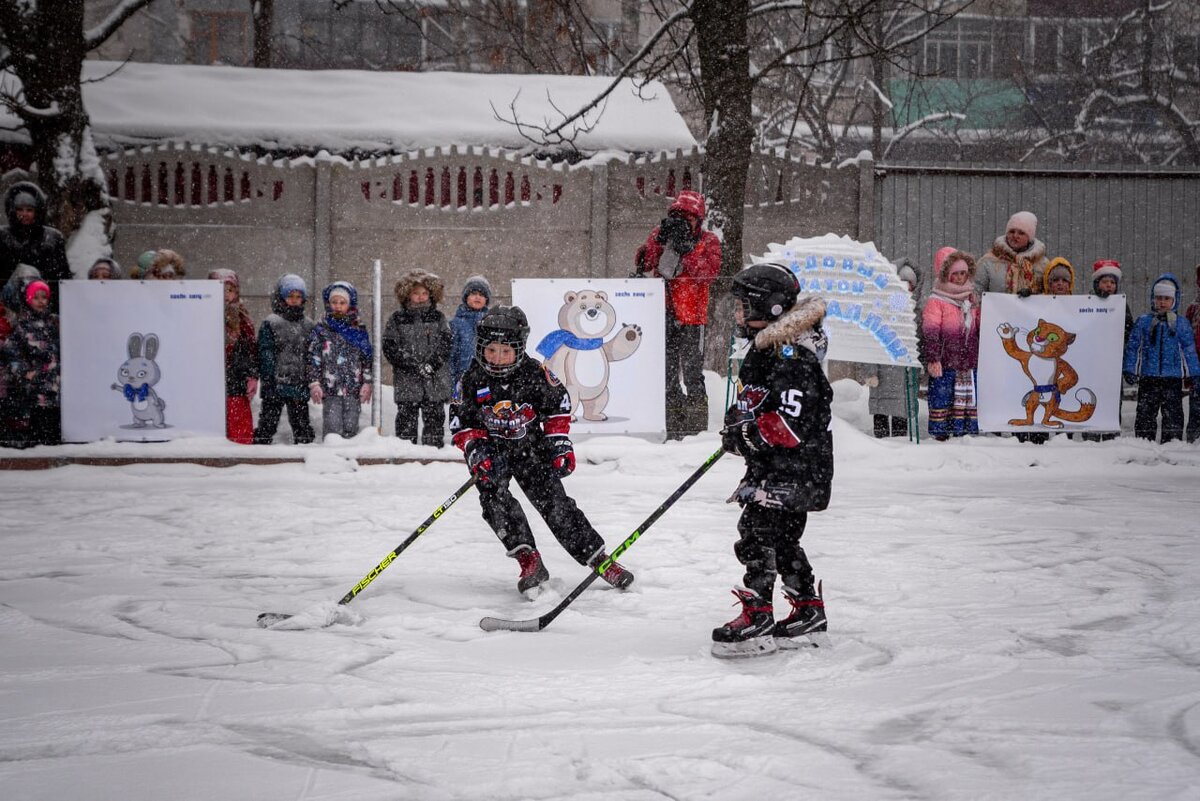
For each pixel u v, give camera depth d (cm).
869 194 1906
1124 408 1786
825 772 430
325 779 427
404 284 1387
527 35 2859
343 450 1340
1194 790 405
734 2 1661
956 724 486
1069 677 558
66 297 1355
